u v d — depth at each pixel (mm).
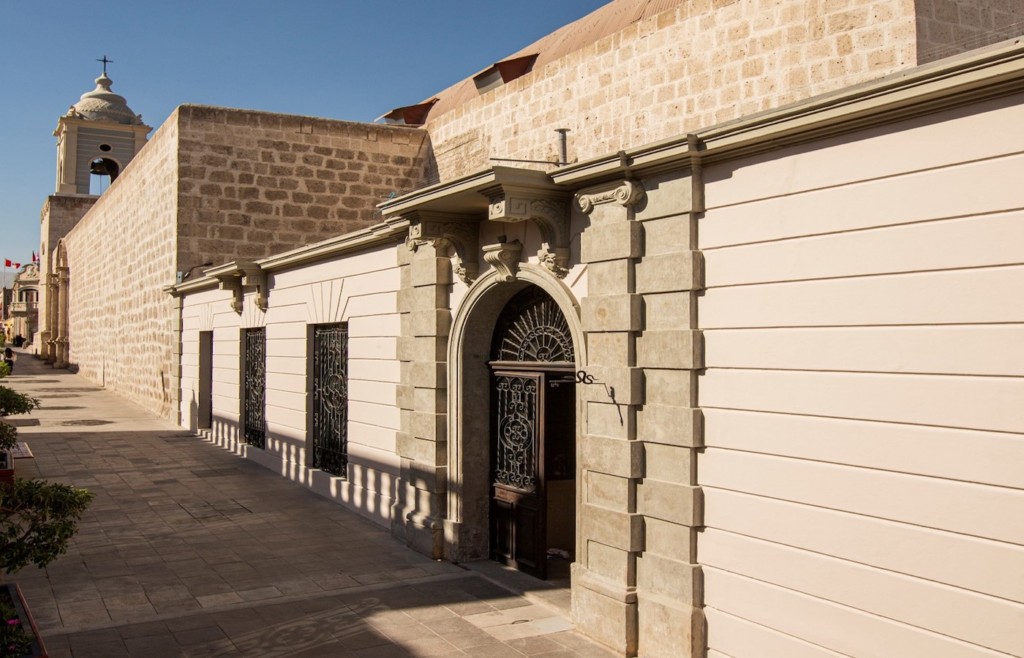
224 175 19125
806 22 9055
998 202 4215
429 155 19688
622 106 11547
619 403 6305
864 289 4801
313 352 12758
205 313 18297
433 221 8133
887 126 4699
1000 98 4215
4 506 4980
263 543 9414
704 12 10258
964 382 4332
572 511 9180
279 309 13875
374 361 10562
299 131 19625
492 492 8781
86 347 37156
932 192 4488
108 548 9164
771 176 5336
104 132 46281
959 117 4379
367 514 10633
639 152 5969
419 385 9141
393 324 10094
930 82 4355
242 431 15898
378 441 10438
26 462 14492
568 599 7484
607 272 6441
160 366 22281
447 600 7523
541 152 13352
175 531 9930
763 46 9508
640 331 6219
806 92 9039
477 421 8727
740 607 5492
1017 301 4133
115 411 23422
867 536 4754
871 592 4727
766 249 5355
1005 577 4145
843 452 4891
